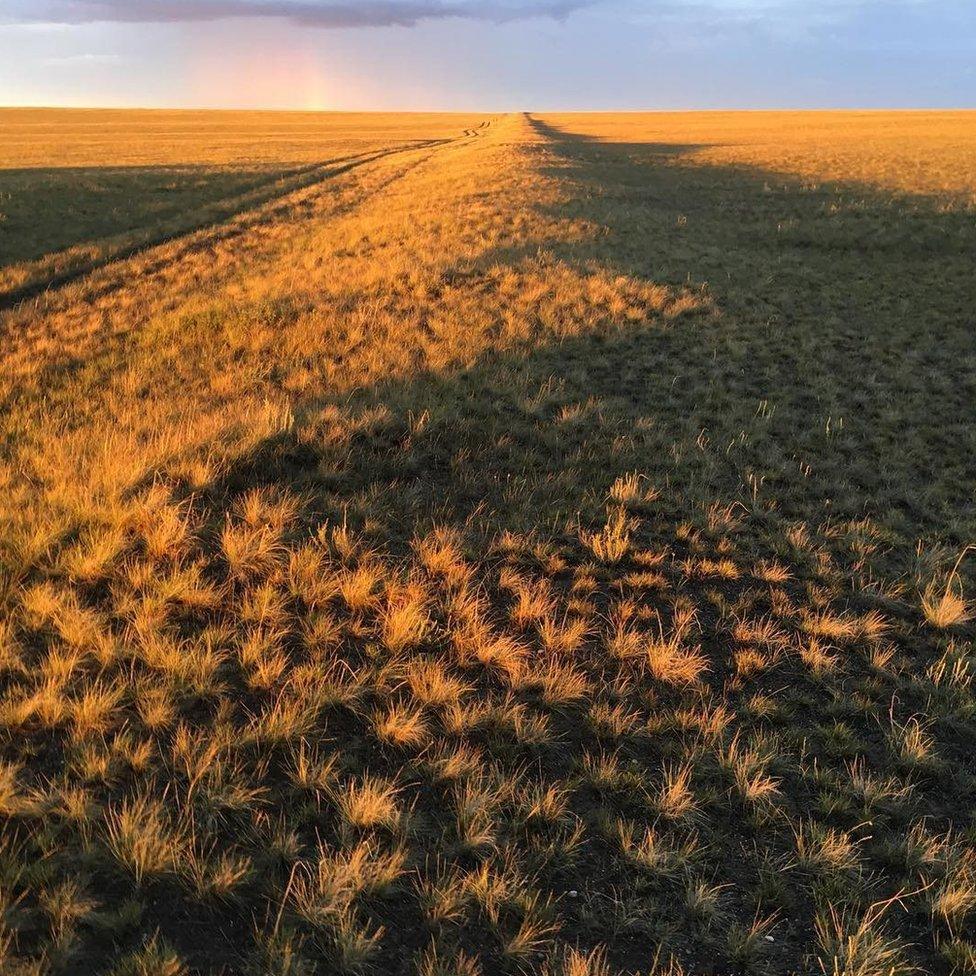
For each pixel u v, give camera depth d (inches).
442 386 378.6
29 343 534.9
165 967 101.1
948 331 573.0
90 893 112.1
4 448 320.5
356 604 195.8
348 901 114.3
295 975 103.3
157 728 145.9
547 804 137.3
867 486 322.3
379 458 290.8
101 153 1983.3
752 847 138.6
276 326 494.9
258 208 1176.8
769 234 935.0
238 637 176.7
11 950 101.8
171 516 212.5
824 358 497.4
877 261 809.5
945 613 218.2
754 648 200.5
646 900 124.0
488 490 281.1
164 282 740.7
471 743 155.6
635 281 618.8
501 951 112.5
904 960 117.6
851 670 195.6
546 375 418.6
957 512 301.6
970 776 161.5
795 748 166.4
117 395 403.2
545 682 173.6
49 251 911.7
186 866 116.4
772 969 115.2
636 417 373.7
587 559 237.9
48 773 133.0
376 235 836.6
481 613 202.8
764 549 257.4
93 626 168.4
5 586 181.2
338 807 133.8
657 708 174.1
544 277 607.2
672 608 217.6
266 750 145.3
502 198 1000.9
